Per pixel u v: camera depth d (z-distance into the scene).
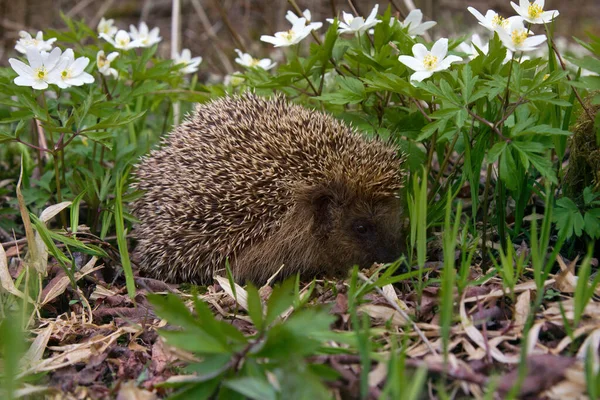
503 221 0.63
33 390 0.50
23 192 0.73
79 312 0.61
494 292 0.56
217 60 1.29
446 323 0.48
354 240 0.68
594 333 0.50
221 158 0.67
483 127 0.62
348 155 0.68
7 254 0.69
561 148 0.62
